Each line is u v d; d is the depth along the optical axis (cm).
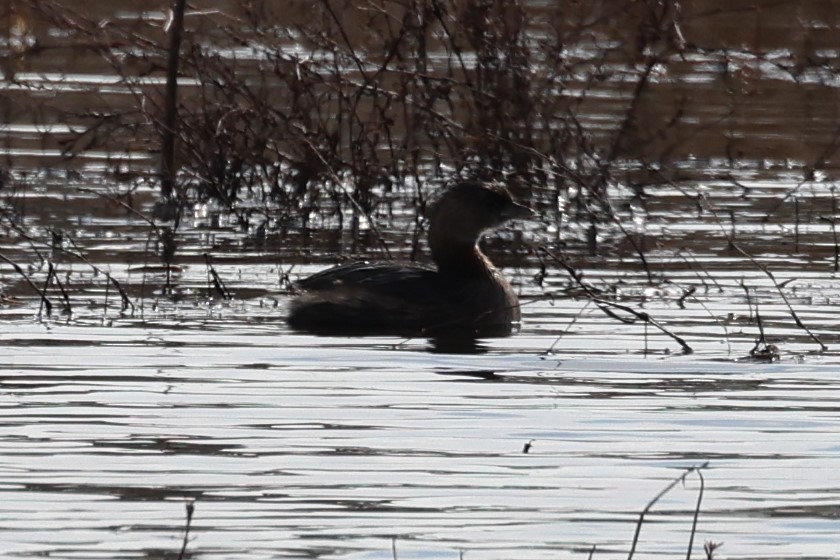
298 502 1505
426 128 3391
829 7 4903
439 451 1677
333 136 3309
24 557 1353
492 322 2423
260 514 1470
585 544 1407
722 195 3631
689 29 4794
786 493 1550
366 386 1962
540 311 2511
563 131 3512
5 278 2658
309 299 2397
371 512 1482
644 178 3762
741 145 4103
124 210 3391
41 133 3916
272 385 1956
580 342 2259
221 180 3412
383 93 3284
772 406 1878
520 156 3312
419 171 3547
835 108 4559
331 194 3309
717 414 1839
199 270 2781
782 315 2445
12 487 1537
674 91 4400
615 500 1528
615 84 4525
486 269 2536
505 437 1733
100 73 4572
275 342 2230
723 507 1509
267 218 3266
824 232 3206
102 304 2473
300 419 1797
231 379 1988
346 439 1719
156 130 3456
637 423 1797
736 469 1628
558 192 3272
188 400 1878
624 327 2373
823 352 2181
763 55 4091
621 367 2086
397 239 3153
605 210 3058
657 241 3112
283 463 1627
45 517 1453
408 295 2431
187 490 1536
